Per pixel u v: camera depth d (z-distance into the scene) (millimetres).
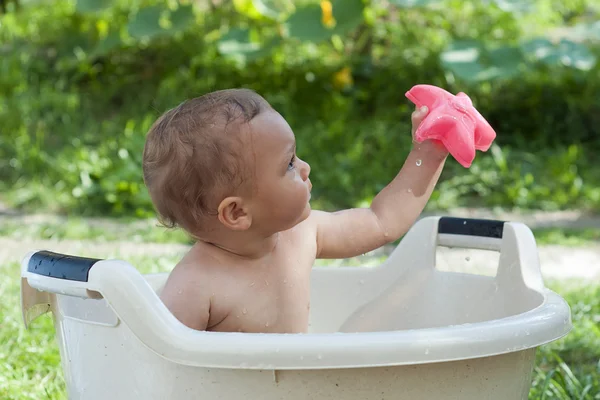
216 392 1337
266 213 1658
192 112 1656
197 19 7316
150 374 1383
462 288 2053
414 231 2135
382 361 1286
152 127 1727
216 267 1689
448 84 6641
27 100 6387
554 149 6391
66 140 6074
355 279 2182
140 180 5273
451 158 5977
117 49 7148
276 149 1643
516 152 6188
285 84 6816
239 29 6582
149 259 3686
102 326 1443
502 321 1422
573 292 3314
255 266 1729
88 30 7266
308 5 6352
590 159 6332
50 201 5246
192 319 1626
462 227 2051
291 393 1322
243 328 1694
